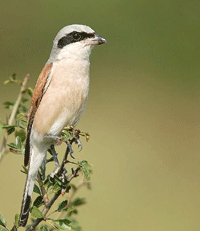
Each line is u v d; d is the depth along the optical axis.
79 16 15.99
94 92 14.59
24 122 5.09
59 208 4.10
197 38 15.80
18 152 4.52
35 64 14.88
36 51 15.28
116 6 16.16
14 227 4.03
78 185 4.54
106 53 15.84
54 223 3.95
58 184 4.12
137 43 15.96
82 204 4.32
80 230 3.96
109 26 16.08
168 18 16.03
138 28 16.05
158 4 16.08
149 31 16.05
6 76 14.40
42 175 4.50
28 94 5.09
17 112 5.12
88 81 5.93
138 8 16.17
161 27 16.02
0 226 4.01
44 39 15.51
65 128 4.43
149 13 16.12
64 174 4.39
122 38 16.03
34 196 6.57
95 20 16.03
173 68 15.61
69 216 4.30
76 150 11.80
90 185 4.56
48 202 4.12
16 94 13.52
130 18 16.11
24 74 14.45
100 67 15.60
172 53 15.75
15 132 5.00
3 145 4.64
